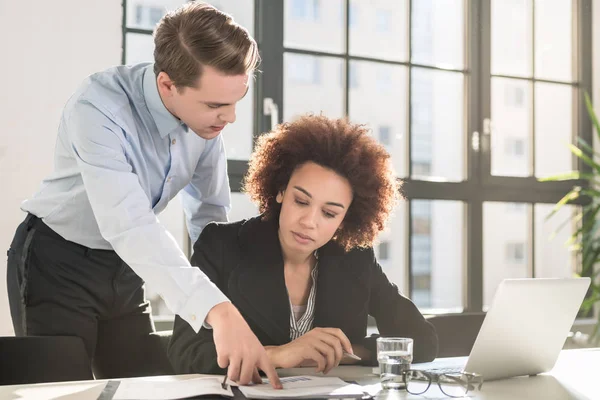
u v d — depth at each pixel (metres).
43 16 2.70
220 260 1.71
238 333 1.26
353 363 1.66
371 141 1.71
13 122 2.66
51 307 1.88
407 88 3.65
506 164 4.01
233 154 3.29
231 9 3.25
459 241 3.85
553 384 1.44
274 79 3.28
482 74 3.78
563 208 4.19
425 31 3.72
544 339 1.45
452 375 1.29
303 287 1.78
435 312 3.63
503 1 3.92
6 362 1.46
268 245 1.72
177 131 1.88
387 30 3.62
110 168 1.60
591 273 3.91
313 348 1.43
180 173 1.97
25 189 2.67
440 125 3.80
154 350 1.97
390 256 7.62
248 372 1.24
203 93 1.57
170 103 1.73
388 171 1.75
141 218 1.50
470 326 2.39
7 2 2.64
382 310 1.85
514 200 3.85
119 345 2.02
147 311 2.09
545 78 4.02
